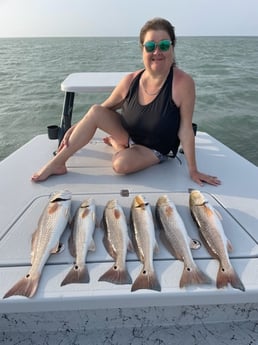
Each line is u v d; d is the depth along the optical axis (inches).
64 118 145.9
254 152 291.6
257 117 386.3
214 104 454.6
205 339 61.1
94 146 132.8
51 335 63.2
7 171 112.0
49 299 58.5
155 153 111.5
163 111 104.2
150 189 97.7
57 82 614.9
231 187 99.4
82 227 74.6
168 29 98.1
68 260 67.8
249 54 1352.1
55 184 101.6
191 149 103.9
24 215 84.4
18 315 62.2
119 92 114.4
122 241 71.2
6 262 67.2
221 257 66.2
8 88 557.6
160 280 62.1
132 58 1067.3
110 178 105.1
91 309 60.7
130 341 61.4
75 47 2182.6
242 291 59.7
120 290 60.1
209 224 75.0
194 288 60.1
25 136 323.3
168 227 74.7
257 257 68.6
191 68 848.3
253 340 60.6
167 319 63.9
